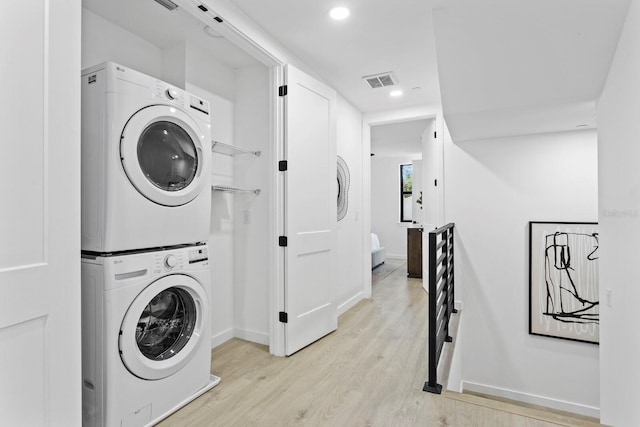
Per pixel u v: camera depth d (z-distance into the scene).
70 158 1.22
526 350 3.57
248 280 2.88
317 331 2.88
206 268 2.04
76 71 1.23
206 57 2.68
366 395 2.02
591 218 3.35
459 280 3.83
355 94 3.67
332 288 3.09
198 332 1.99
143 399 1.67
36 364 1.12
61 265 1.19
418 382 2.18
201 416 1.80
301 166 2.71
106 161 1.55
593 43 1.79
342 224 3.75
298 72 2.67
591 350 3.31
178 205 1.88
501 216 3.67
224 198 2.85
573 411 3.37
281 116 2.61
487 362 3.72
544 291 3.50
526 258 3.57
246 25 2.18
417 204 7.43
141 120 1.67
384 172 8.23
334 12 2.15
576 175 3.40
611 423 1.92
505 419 1.77
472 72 2.16
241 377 2.23
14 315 1.06
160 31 2.37
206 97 2.67
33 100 1.11
